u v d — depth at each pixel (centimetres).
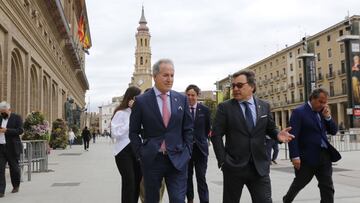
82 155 2452
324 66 7281
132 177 684
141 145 505
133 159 692
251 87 516
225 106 517
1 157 950
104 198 904
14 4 1941
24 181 1213
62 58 4250
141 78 12575
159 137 498
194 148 768
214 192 953
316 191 930
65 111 4431
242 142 499
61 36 3950
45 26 3048
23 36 2234
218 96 3841
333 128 639
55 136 3189
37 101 2794
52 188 1063
